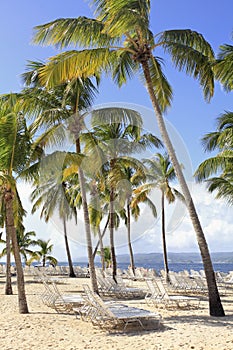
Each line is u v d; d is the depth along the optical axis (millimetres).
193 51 10688
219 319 9289
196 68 10836
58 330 8383
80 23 9719
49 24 9688
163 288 11422
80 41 9977
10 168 10727
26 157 10984
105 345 7016
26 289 17672
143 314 8578
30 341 7445
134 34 10945
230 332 7699
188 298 11312
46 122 11977
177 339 7242
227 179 17938
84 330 8383
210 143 16062
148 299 11836
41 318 9789
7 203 11125
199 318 9508
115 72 11586
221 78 11180
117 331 8234
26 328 8609
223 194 16828
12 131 10438
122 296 15297
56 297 11125
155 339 7336
